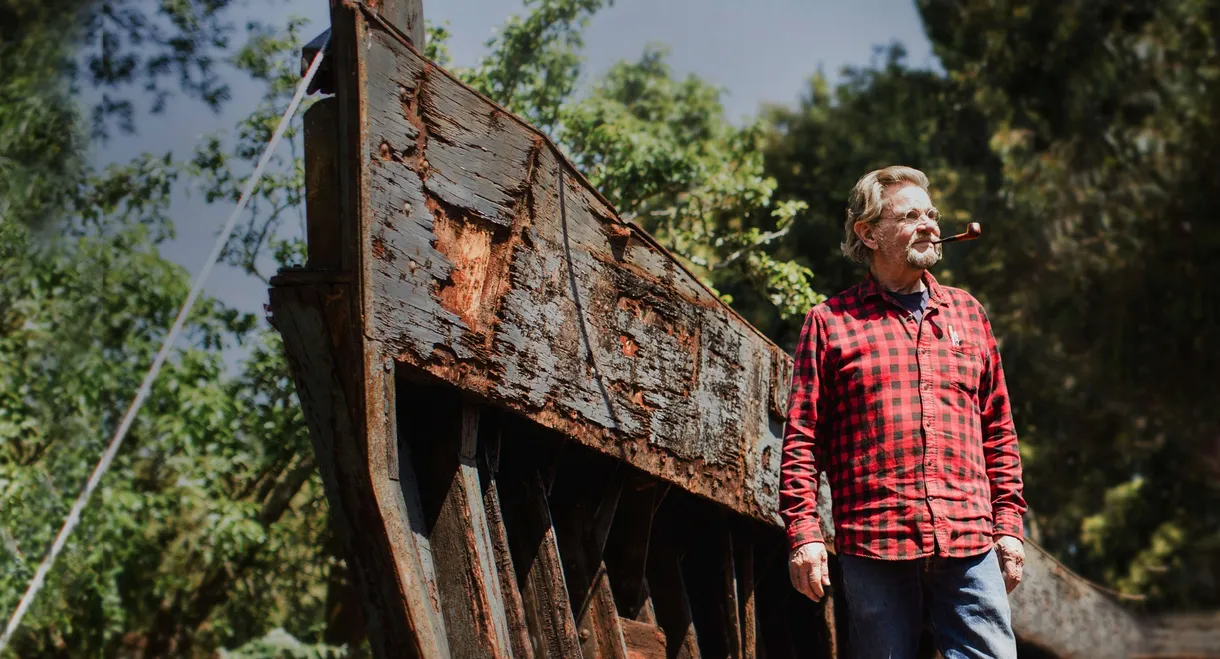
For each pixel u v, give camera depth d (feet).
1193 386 64.80
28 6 22.68
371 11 6.88
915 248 8.97
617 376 9.87
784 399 14.11
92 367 22.34
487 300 7.97
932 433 8.74
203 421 23.00
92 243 23.03
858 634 8.91
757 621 15.40
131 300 23.25
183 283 23.75
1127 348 65.36
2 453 21.36
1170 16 63.93
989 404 9.36
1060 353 66.85
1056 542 71.05
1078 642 23.73
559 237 8.96
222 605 26.55
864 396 8.92
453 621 7.52
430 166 7.39
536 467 9.60
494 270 8.09
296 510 28.86
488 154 8.02
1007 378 66.95
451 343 7.47
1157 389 65.77
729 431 12.28
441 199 7.48
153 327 23.71
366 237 6.70
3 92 22.20
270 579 27.32
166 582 24.77
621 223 9.98
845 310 9.25
